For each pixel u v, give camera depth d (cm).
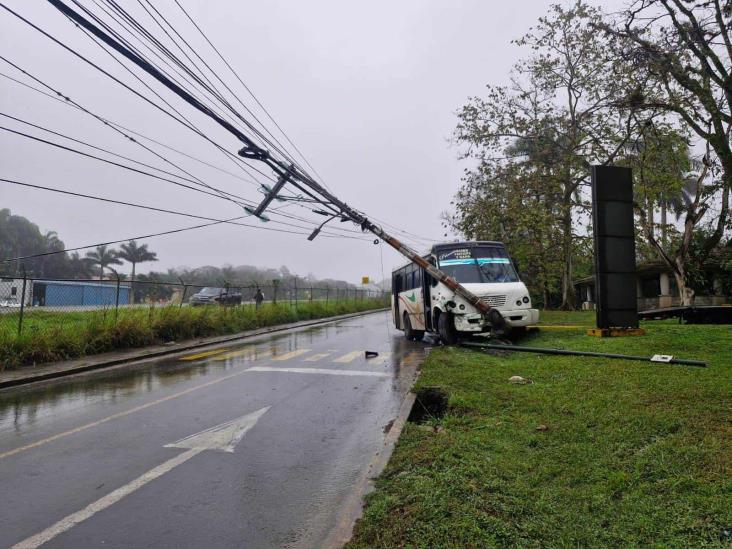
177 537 350
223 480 450
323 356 1260
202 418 666
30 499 416
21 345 1139
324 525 364
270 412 688
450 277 1313
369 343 1571
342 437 570
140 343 1496
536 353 1021
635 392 602
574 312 2423
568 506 341
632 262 1233
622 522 314
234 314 2120
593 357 909
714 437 430
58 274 6316
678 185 2072
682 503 326
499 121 2766
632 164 2102
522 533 306
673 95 1608
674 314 1617
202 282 4719
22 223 6544
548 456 430
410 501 355
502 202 2656
